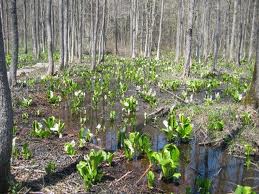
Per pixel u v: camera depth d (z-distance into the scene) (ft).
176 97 42.11
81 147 24.67
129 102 36.76
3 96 16.31
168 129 27.99
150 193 18.98
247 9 113.91
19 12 177.68
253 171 23.20
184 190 19.75
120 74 62.75
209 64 86.33
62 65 65.10
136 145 23.90
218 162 24.58
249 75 67.77
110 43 154.20
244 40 116.06
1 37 16.02
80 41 88.48
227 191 20.26
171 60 98.89
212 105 35.12
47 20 57.11
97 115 36.37
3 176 16.58
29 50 134.10
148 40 117.60
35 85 48.83
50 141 26.02
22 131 28.27
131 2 122.11
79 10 94.12
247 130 27.86
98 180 19.54
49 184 18.63
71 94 45.80
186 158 25.14
